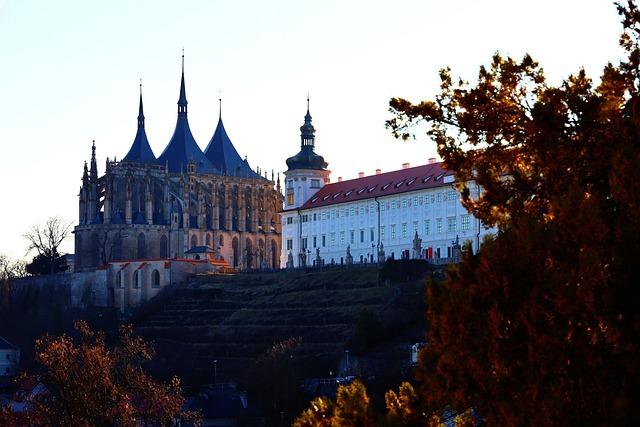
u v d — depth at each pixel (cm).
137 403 13925
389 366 18238
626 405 3559
